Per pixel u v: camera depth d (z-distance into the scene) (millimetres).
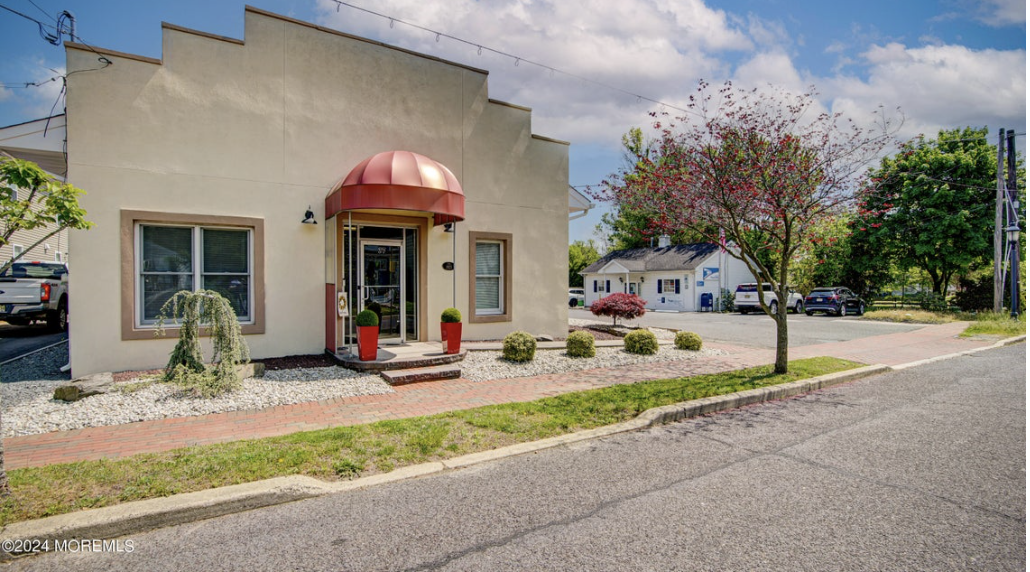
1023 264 25266
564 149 12906
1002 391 8352
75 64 7848
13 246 18531
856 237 29484
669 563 3100
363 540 3387
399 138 10586
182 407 6375
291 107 9469
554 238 12789
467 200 11438
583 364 9930
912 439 5664
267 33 9273
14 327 15727
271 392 7141
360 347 8578
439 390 7746
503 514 3770
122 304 8141
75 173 7840
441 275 11078
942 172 26891
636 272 35906
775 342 14797
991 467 4762
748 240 10344
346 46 10023
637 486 4309
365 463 4621
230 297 9102
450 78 11242
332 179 9852
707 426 6219
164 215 8414
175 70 8516
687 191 8836
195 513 3664
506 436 5480
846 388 8641
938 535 3449
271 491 3926
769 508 3877
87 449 4977
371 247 10430
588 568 3045
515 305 12172
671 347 12461
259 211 9188
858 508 3875
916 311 25547
